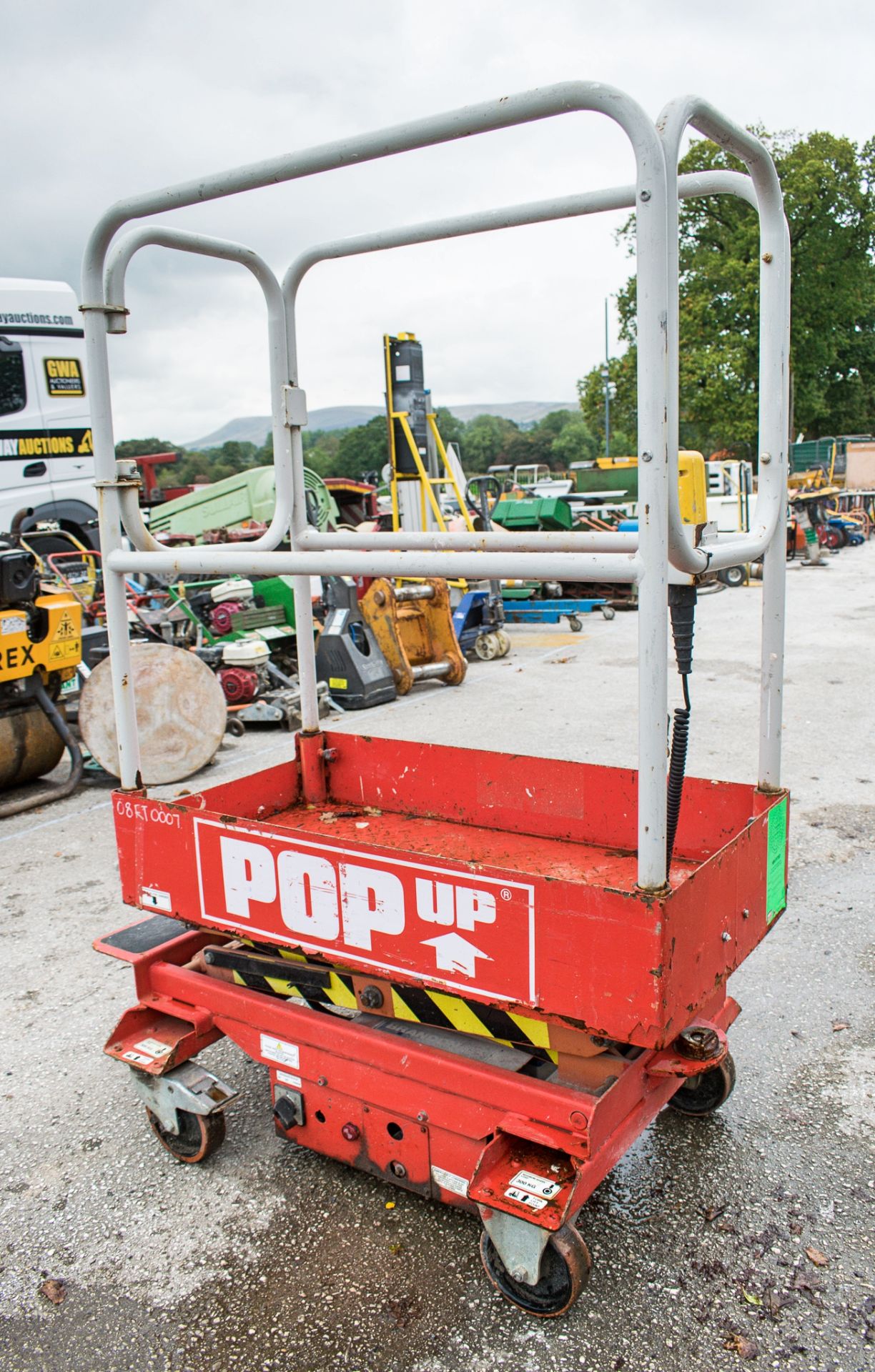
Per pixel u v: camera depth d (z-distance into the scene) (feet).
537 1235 6.47
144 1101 9.71
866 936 12.30
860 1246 7.39
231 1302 7.20
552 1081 7.51
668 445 5.85
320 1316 7.01
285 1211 8.14
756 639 34.86
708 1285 7.09
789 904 13.23
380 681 26.99
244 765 21.71
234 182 7.53
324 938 7.80
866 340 118.21
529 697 27.09
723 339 95.20
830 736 21.15
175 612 29.22
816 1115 9.02
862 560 63.93
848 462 101.24
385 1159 7.87
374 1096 7.73
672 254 5.82
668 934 6.07
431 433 28.91
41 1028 11.32
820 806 16.80
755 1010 10.79
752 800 8.49
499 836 10.37
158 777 20.22
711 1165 8.38
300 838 7.74
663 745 6.00
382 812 11.35
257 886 8.18
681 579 6.57
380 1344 6.74
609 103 5.64
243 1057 10.61
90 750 20.57
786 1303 6.90
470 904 6.82
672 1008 6.23
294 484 10.46
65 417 35.86
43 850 17.21
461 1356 6.61
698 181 8.31
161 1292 7.34
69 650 20.44
